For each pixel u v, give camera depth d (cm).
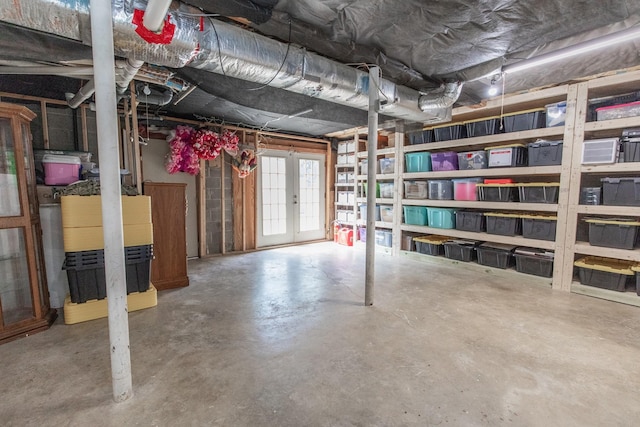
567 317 281
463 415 162
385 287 363
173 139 457
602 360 213
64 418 158
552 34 242
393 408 167
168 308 299
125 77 242
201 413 162
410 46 264
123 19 174
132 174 348
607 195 321
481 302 317
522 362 210
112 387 175
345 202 646
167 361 209
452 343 234
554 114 354
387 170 549
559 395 177
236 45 220
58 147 369
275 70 244
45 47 189
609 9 209
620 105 309
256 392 179
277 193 609
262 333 249
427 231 481
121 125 424
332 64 276
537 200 372
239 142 543
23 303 253
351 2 202
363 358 214
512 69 295
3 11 153
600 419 159
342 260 500
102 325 263
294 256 529
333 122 501
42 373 195
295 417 160
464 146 480
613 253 317
